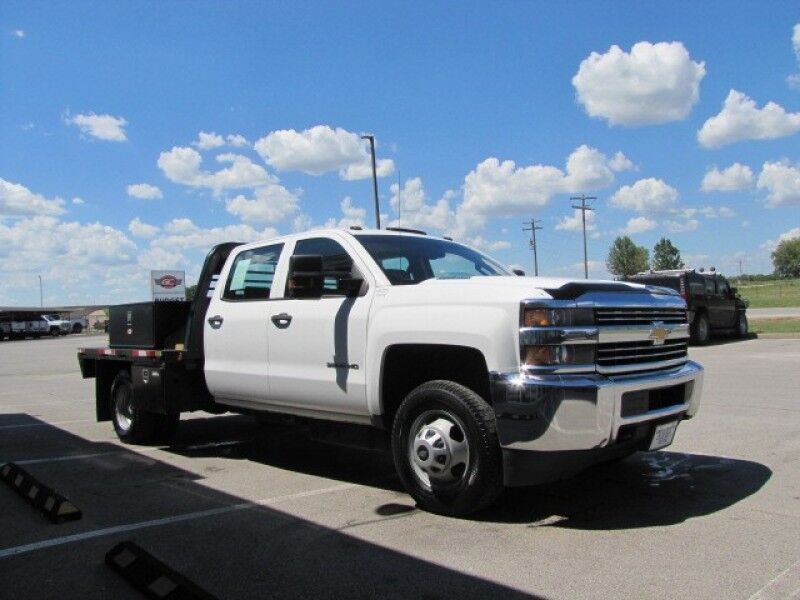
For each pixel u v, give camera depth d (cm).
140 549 409
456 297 477
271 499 548
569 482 568
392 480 607
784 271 16025
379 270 547
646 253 9669
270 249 646
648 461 631
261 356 624
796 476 569
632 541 426
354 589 368
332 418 576
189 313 727
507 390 436
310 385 574
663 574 373
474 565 395
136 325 775
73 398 1330
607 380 441
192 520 495
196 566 406
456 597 354
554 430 425
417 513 498
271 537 454
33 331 6153
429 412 486
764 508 485
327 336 561
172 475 639
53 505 503
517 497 529
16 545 448
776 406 909
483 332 453
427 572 387
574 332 437
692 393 514
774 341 2081
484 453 455
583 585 362
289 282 609
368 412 537
